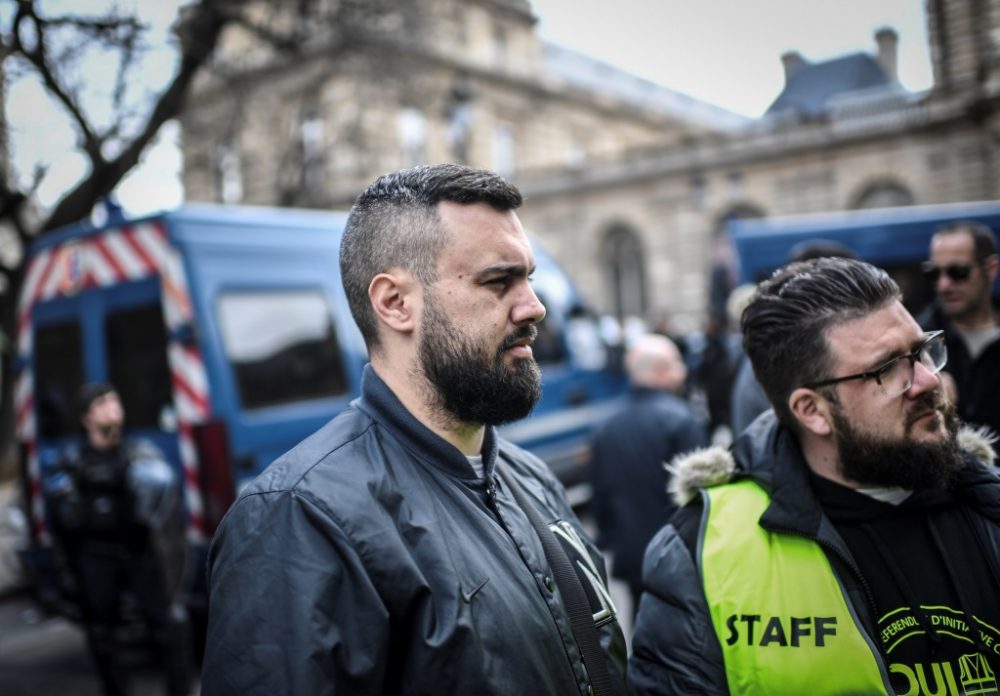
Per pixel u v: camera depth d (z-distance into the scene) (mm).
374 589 1044
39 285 4406
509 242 1182
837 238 6969
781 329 1357
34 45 5086
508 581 1134
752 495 1383
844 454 1309
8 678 4125
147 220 3811
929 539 1320
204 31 7129
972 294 2518
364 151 11539
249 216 4117
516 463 1437
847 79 24672
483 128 30219
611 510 3484
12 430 8344
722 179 26062
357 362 4418
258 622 1024
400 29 10172
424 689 1021
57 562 3602
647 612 1419
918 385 1264
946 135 21203
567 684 1130
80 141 5660
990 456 1437
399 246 1190
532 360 1212
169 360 3750
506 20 31875
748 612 1280
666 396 3486
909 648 1243
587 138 36500
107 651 3424
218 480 3598
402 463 1171
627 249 28578
